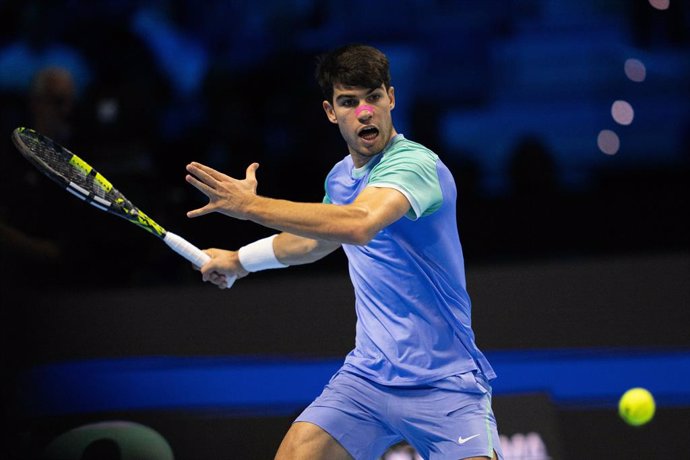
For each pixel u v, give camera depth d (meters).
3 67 29.88
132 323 19.72
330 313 19.58
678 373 18.92
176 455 19.11
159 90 29.56
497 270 19.61
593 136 30.94
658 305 19.20
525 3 31.92
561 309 19.28
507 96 31.39
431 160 12.53
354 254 13.23
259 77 29.27
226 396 19.31
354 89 12.56
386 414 13.09
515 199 26.70
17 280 19.38
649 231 26.09
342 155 28.02
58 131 22.64
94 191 14.18
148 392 19.38
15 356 19.17
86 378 19.42
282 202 11.73
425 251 12.69
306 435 13.18
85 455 19.08
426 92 31.31
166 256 22.14
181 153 27.77
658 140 30.86
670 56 31.61
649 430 18.69
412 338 12.86
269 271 24.75
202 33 30.39
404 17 31.52
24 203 20.41
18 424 19.03
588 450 18.72
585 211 26.42
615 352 18.98
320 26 31.02
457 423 12.68
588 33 31.88
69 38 30.22
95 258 21.50
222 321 19.70
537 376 19.03
